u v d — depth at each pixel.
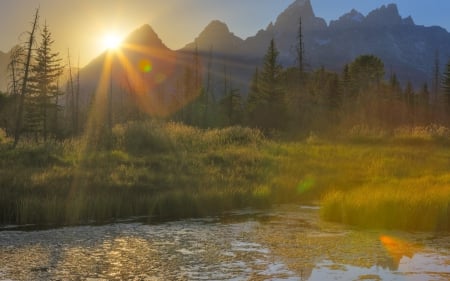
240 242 10.13
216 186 17.30
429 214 11.73
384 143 34.12
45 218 13.04
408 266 8.11
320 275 7.59
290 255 8.94
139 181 17.59
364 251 9.26
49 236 10.80
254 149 26.34
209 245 9.80
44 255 8.95
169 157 22.69
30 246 9.73
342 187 18.89
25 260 8.58
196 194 15.58
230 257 8.79
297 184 18.48
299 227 11.95
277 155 26.12
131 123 27.55
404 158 26.62
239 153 24.62
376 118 57.78
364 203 12.55
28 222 12.86
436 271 7.80
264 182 18.92
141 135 25.16
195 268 8.02
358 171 22.48
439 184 16.81
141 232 11.33
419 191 14.14
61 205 13.44
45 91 50.00
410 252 9.13
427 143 33.66
